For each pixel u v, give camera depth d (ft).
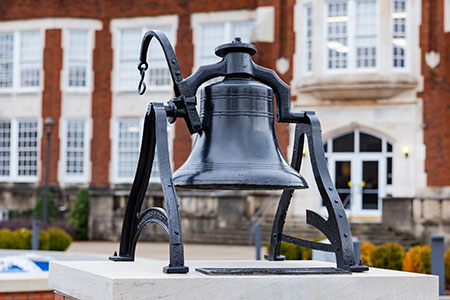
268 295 12.36
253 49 14.93
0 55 121.08
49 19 117.70
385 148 98.63
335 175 100.73
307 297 12.57
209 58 111.14
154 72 115.14
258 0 104.27
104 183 115.44
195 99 14.56
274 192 99.09
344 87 95.35
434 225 85.81
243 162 14.38
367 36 96.48
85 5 117.39
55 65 117.08
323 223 14.39
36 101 118.01
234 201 97.86
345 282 12.78
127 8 115.85
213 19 110.73
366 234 86.74
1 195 117.08
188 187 15.46
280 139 99.40
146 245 95.86
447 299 33.42
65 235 67.62
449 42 95.20
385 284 13.00
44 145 116.78
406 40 96.84
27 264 32.53
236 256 72.59
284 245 46.85
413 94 96.37
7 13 120.16
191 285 12.00
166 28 113.91
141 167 15.14
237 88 14.83
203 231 98.84
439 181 94.53
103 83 116.67
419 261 45.98
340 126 98.68
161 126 13.96
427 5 96.17
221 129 14.74
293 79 101.19
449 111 94.84
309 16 100.53
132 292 11.75
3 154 119.55
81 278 13.60
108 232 106.63
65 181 115.96
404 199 87.81
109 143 115.75
